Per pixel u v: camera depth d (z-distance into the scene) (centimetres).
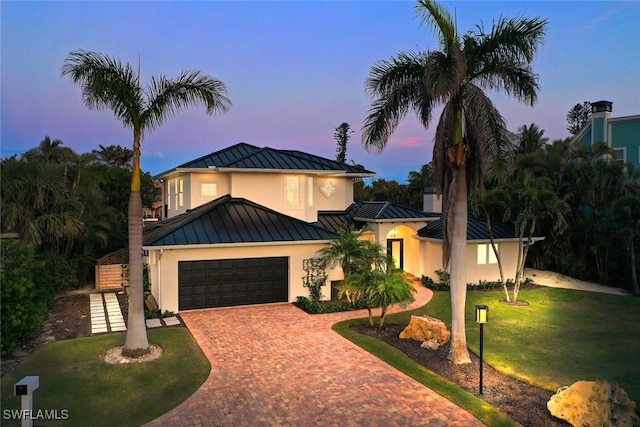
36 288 1559
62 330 1400
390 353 1188
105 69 1070
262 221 1872
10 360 1121
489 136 1035
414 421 812
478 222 2312
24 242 1700
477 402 891
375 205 2473
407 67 1172
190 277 1658
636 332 1437
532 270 2517
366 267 1580
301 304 1738
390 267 1540
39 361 1110
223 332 1383
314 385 975
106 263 2106
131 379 1002
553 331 1444
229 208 1922
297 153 2498
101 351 1185
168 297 1617
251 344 1266
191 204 2066
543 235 2458
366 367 1085
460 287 1127
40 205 1745
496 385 998
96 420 810
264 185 2084
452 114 1107
